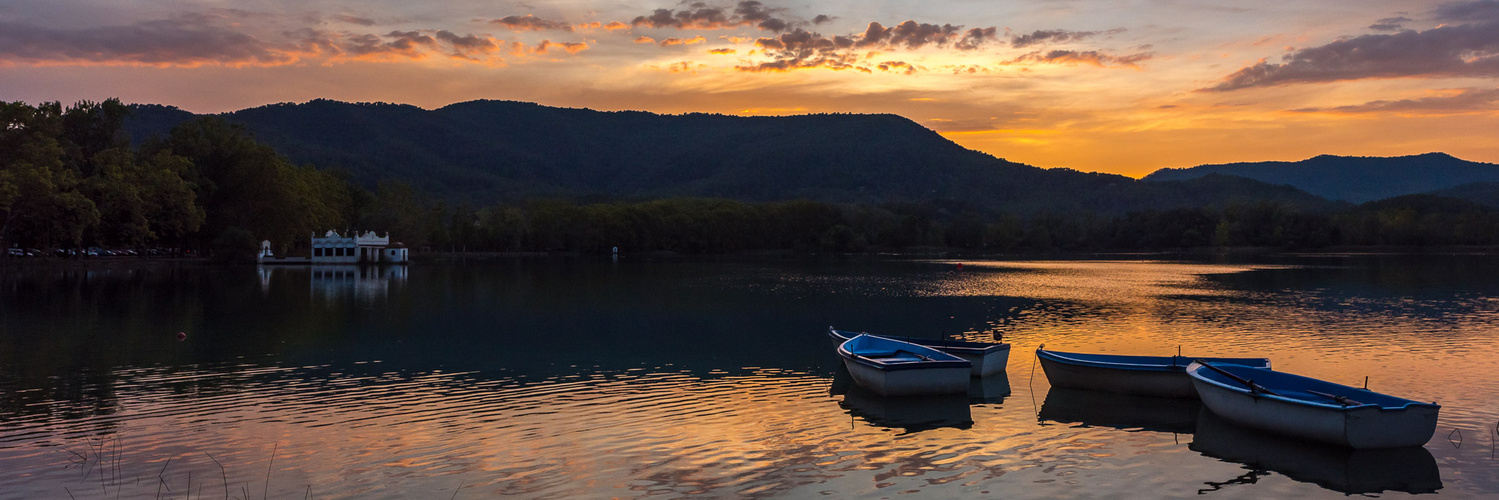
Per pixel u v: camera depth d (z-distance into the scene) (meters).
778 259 173.50
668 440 22.03
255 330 43.50
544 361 34.53
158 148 116.94
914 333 45.09
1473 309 56.88
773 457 20.62
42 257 101.00
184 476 18.86
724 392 28.23
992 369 30.58
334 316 50.34
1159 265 137.38
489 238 193.50
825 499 17.72
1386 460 20.34
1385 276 98.25
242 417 24.20
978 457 20.77
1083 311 56.69
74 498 17.45
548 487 18.30
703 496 17.84
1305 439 21.50
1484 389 28.52
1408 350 37.69
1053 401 26.80
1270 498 18.02
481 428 23.11
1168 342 40.97
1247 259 164.50
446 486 18.31
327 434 22.38
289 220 122.88
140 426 23.08
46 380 29.47
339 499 17.52
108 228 101.81
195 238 120.62
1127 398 27.25
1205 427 23.53
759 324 48.66
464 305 58.78
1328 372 32.16
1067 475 19.42
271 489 18.06
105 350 36.25
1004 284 86.25
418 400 26.70
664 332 44.53
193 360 34.00
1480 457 20.56
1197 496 18.12
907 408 25.84
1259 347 39.06
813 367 33.34
